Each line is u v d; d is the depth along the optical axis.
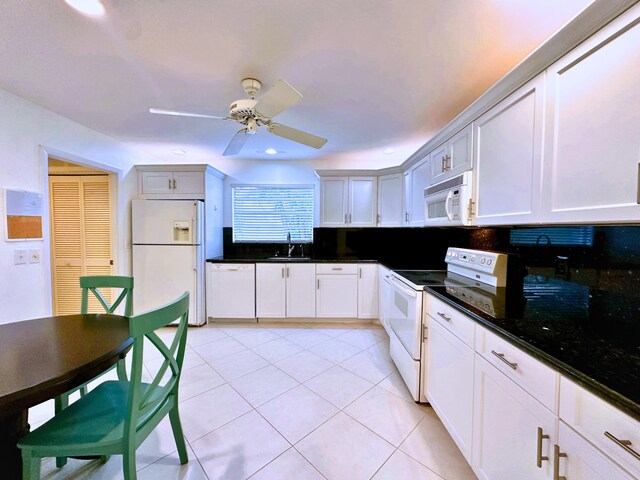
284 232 3.97
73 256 3.13
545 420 0.84
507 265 1.76
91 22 1.23
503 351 1.04
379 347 2.80
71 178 3.08
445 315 1.55
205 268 3.40
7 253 1.91
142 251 3.23
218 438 1.58
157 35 1.33
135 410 1.06
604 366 0.77
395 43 1.38
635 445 0.60
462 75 1.67
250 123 1.79
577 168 0.99
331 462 1.42
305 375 2.26
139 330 1.03
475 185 1.67
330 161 3.94
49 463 1.41
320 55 1.48
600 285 1.19
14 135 1.95
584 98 0.96
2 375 0.94
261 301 3.40
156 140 2.96
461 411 1.36
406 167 3.16
